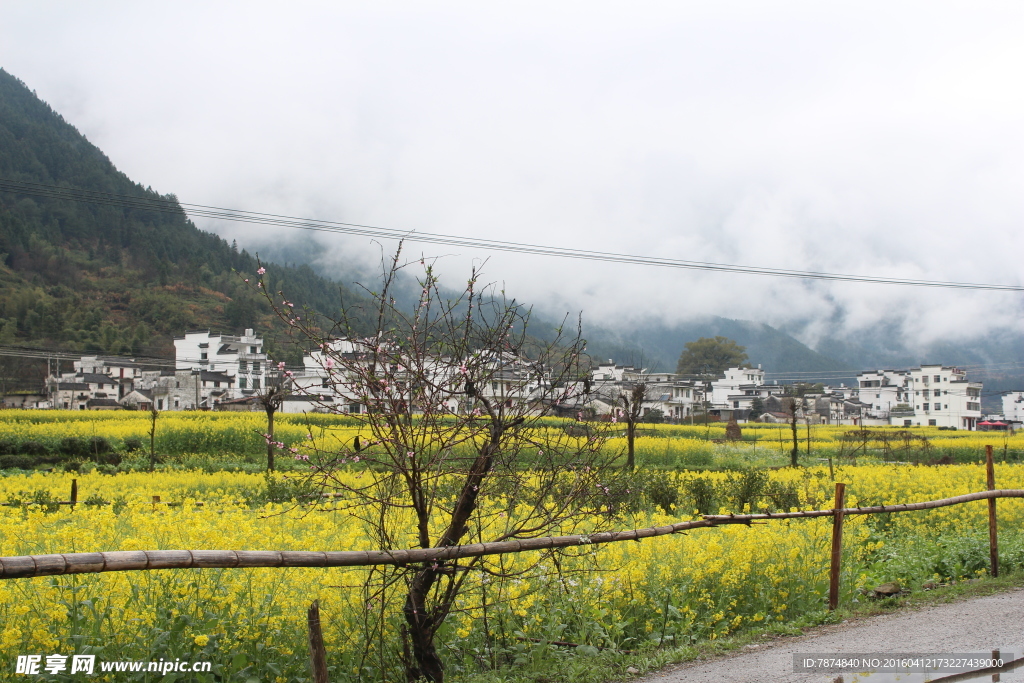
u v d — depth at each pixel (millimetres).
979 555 8633
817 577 7109
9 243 119062
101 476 16016
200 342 85125
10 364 73062
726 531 7188
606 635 5699
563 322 4832
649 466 24094
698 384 108688
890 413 106375
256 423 29984
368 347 4160
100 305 110250
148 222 155250
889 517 11570
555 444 5172
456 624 5387
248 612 4902
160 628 4609
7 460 23031
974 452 36688
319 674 3779
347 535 6145
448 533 4594
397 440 4367
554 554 5320
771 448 39875
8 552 5621
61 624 4543
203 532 5719
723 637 6152
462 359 4367
